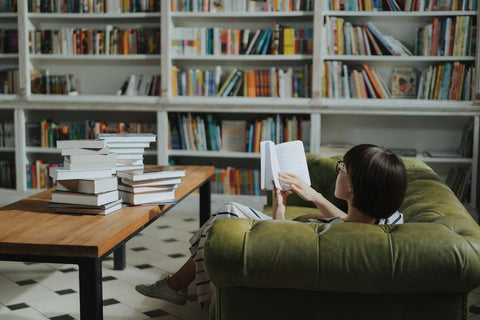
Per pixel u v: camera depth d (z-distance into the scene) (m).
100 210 2.31
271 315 1.61
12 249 1.89
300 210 3.42
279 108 4.98
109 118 5.72
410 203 2.23
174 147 5.24
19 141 5.39
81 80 5.60
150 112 5.67
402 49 4.86
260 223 1.62
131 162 2.89
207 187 3.92
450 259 1.46
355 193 1.76
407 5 4.82
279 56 4.99
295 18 5.21
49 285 3.20
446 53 4.79
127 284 3.23
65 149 2.34
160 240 4.22
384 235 1.52
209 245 1.55
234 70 5.09
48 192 2.90
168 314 2.79
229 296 1.62
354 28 4.88
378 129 5.33
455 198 2.15
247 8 5.00
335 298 1.58
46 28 5.54
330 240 1.51
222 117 5.54
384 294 1.56
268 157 2.31
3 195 5.49
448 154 5.04
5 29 5.49
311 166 3.51
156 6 5.12
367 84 4.91
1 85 5.40
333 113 5.09
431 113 4.80
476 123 4.77
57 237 1.95
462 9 4.76
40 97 5.29
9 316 2.74
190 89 5.13
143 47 5.18
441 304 1.55
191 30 5.08
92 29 5.23
